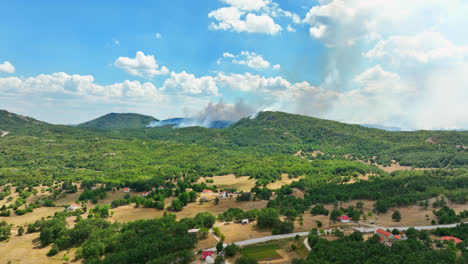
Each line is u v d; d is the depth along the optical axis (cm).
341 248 12550
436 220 19025
